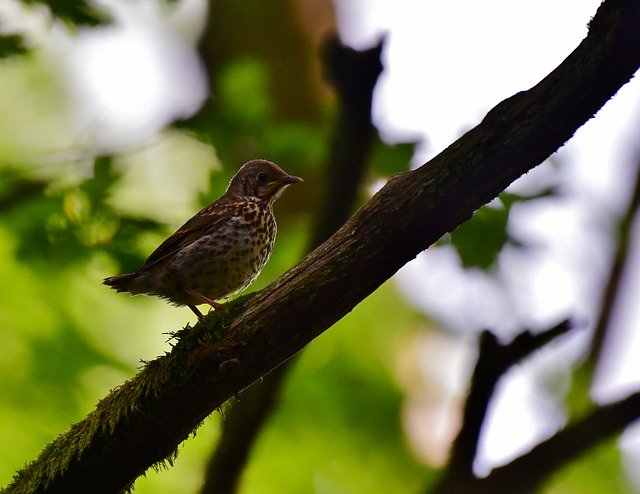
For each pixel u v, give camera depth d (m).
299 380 14.99
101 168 11.85
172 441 7.84
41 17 11.95
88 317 13.95
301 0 16.16
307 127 12.84
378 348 15.88
